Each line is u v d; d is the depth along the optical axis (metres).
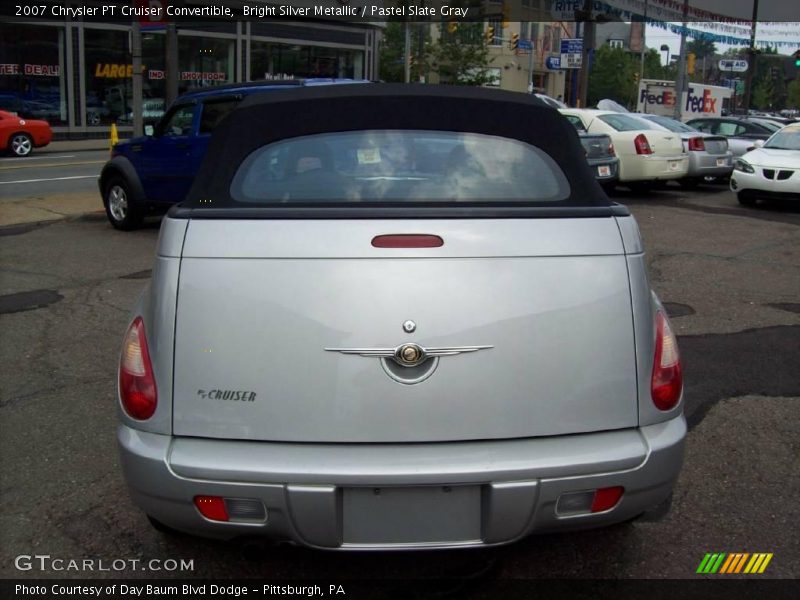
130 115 30.81
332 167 3.30
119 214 11.12
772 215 13.03
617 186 16.42
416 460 2.66
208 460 2.68
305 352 2.69
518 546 3.48
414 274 2.71
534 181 3.28
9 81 27.45
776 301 7.62
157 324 2.78
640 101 39.06
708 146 15.92
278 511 2.67
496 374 2.71
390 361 2.68
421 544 2.72
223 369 2.72
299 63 34.69
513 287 2.73
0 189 15.09
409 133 3.41
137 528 3.62
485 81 38.38
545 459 2.69
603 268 2.81
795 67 32.19
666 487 2.87
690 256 9.66
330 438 2.69
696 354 6.04
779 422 4.79
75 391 5.21
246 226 2.78
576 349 2.75
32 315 6.94
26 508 3.77
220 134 3.43
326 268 2.71
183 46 31.20
